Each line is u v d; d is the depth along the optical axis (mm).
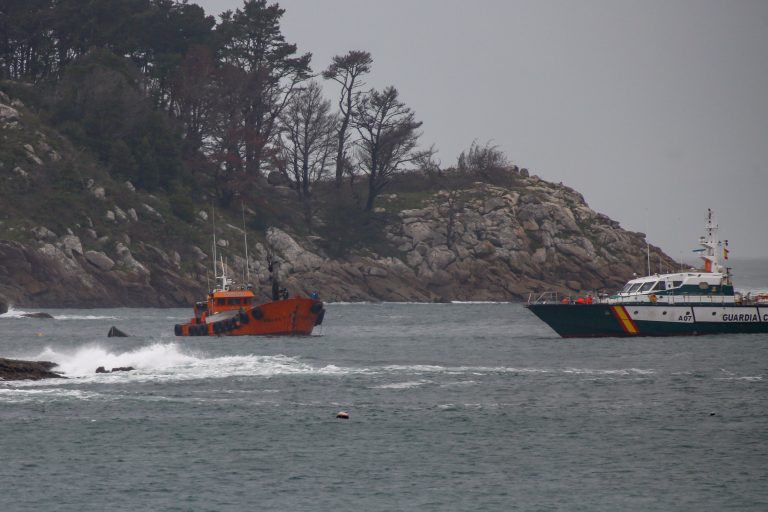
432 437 156375
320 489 130250
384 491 129625
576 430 160750
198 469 138500
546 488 130750
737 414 172250
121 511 121688
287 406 179125
